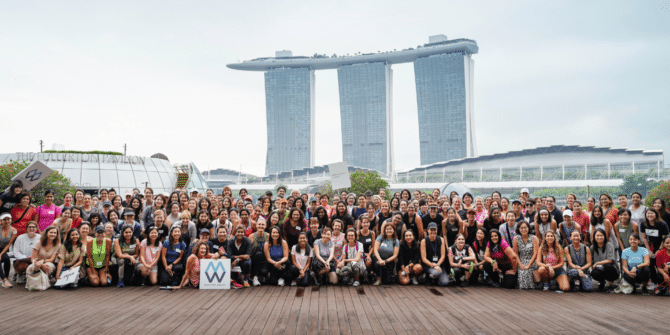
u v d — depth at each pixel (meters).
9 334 6.39
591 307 8.33
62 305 8.31
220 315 7.60
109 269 10.52
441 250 10.62
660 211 10.25
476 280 10.79
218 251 10.41
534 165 192.00
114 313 7.71
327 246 10.71
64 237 10.36
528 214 11.50
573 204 11.14
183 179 52.50
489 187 163.62
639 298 9.26
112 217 11.23
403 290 10.05
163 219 10.78
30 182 11.41
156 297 9.13
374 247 10.85
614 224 11.06
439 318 7.43
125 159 46.59
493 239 10.41
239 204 13.23
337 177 16.88
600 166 182.88
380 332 6.59
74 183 41.34
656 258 9.68
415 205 12.43
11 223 10.35
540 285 10.30
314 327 6.86
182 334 6.45
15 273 11.17
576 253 10.27
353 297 9.19
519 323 7.12
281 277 10.63
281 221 11.48
